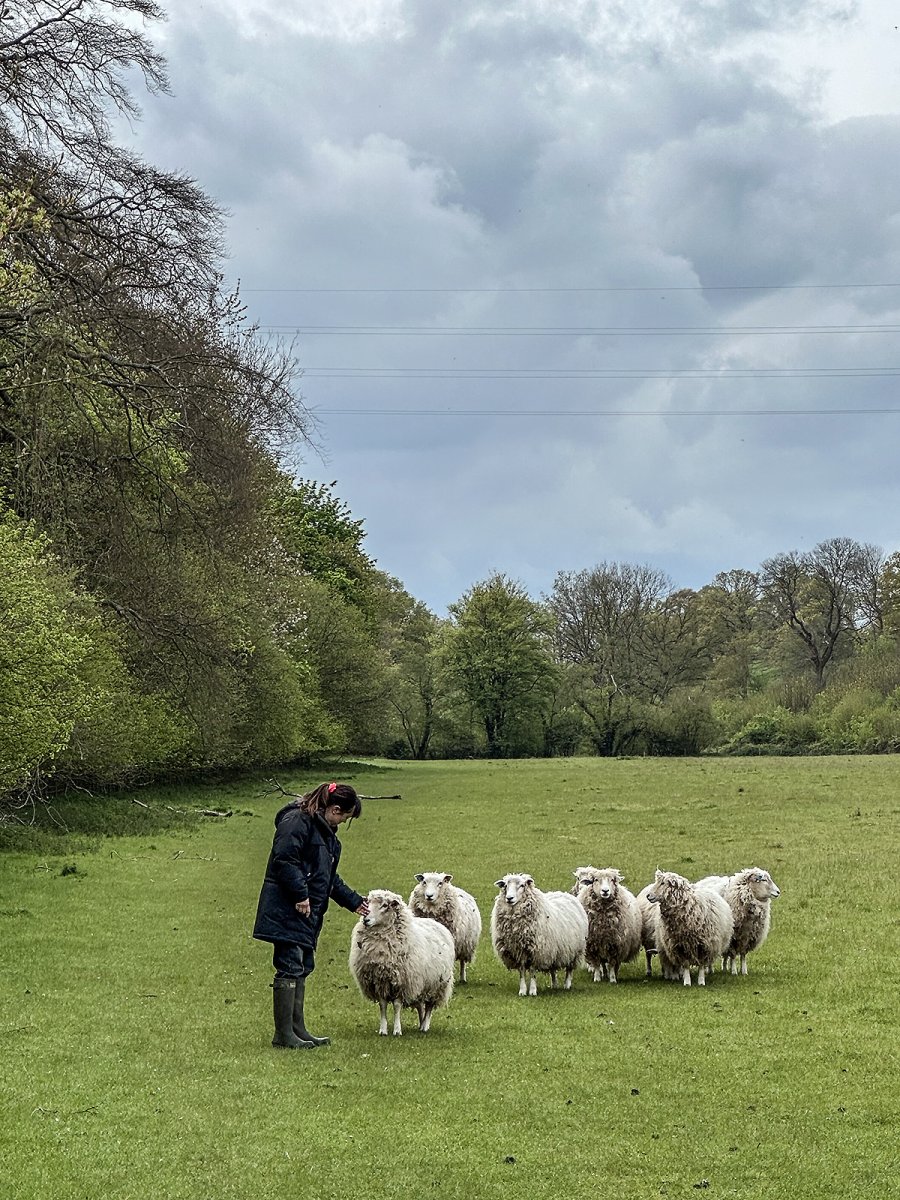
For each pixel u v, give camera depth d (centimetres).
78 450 3109
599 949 1516
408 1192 738
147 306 2998
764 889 1519
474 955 1577
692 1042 1134
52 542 2750
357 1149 812
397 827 3438
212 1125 858
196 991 1340
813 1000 1333
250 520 3991
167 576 3444
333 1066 1029
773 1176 768
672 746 9650
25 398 2723
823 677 10662
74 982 1370
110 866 2352
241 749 4381
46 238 2653
